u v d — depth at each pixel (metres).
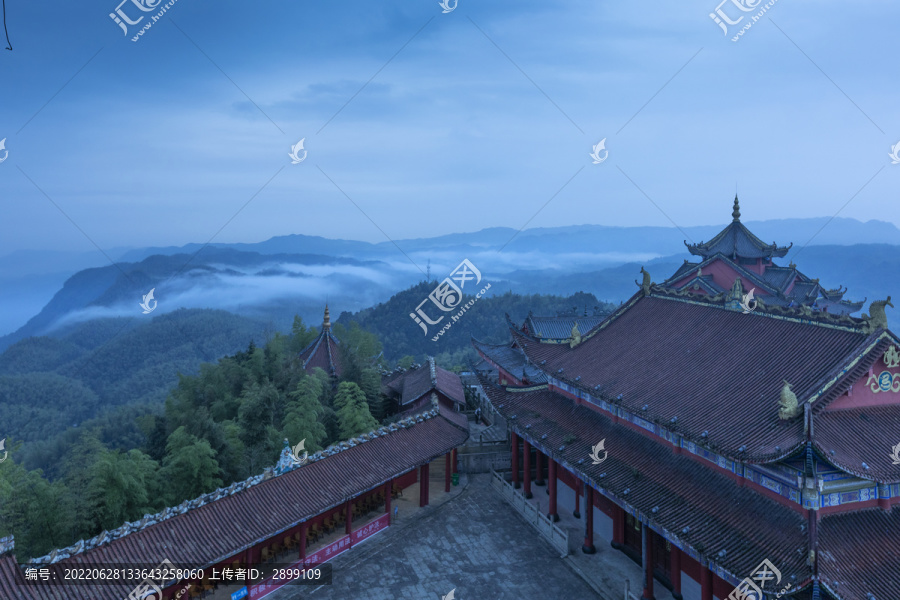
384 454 44.12
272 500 36.16
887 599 22.55
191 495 44.38
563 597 36.19
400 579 38.25
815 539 23.75
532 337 50.75
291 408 56.09
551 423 43.50
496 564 40.00
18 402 186.50
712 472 31.14
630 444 36.75
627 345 43.03
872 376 27.53
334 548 40.81
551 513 44.84
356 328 92.25
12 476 38.97
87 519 38.12
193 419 51.75
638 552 39.16
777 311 34.16
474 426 69.94
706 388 33.28
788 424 26.48
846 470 23.44
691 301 42.03
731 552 26.05
